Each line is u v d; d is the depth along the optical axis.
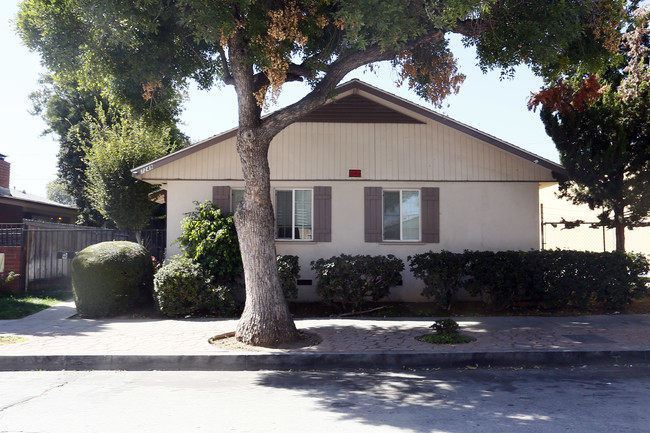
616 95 12.60
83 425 5.20
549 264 11.80
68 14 10.00
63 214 25.44
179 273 11.52
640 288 12.12
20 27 10.05
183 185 13.44
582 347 8.58
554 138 12.74
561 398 6.27
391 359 8.19
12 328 10.29
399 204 13.70
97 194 18.88
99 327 10.47
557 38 9.41
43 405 5.94
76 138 24.72
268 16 9.10
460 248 13.45
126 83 11.66
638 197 12.03
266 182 9.33
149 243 19.33
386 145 13.53
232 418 5.45
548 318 11.38
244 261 9.28
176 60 11.57
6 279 13.85
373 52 9.51
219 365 8.06
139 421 5.34
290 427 5.15
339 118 13.53
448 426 5.18
